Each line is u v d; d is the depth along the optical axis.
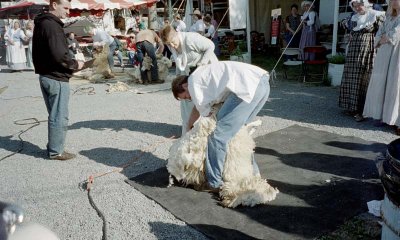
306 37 9.97
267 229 2.79
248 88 3.13
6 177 4.08
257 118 5.77
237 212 3.06
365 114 5.23
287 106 6.44
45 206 3.38
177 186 3.60
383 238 2.23
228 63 3.29
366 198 3.17
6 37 12.61
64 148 4.83
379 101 4.99
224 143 3.28
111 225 3.01
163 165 4.17
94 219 3.12
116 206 3.30
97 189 3.66
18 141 5.39
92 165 4.29
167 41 4.26
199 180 3.50
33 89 9.59
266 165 3.96
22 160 4.58
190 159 3.42
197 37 4.28
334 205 3.09
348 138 4.67
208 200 3.29
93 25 17.56
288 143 4.58
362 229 2.75
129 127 5.76
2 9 13.88
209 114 3.49
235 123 3.26
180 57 4.38
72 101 7.88
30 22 12.74
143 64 9.41
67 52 4.11
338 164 3.90
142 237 2.81
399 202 2.01
